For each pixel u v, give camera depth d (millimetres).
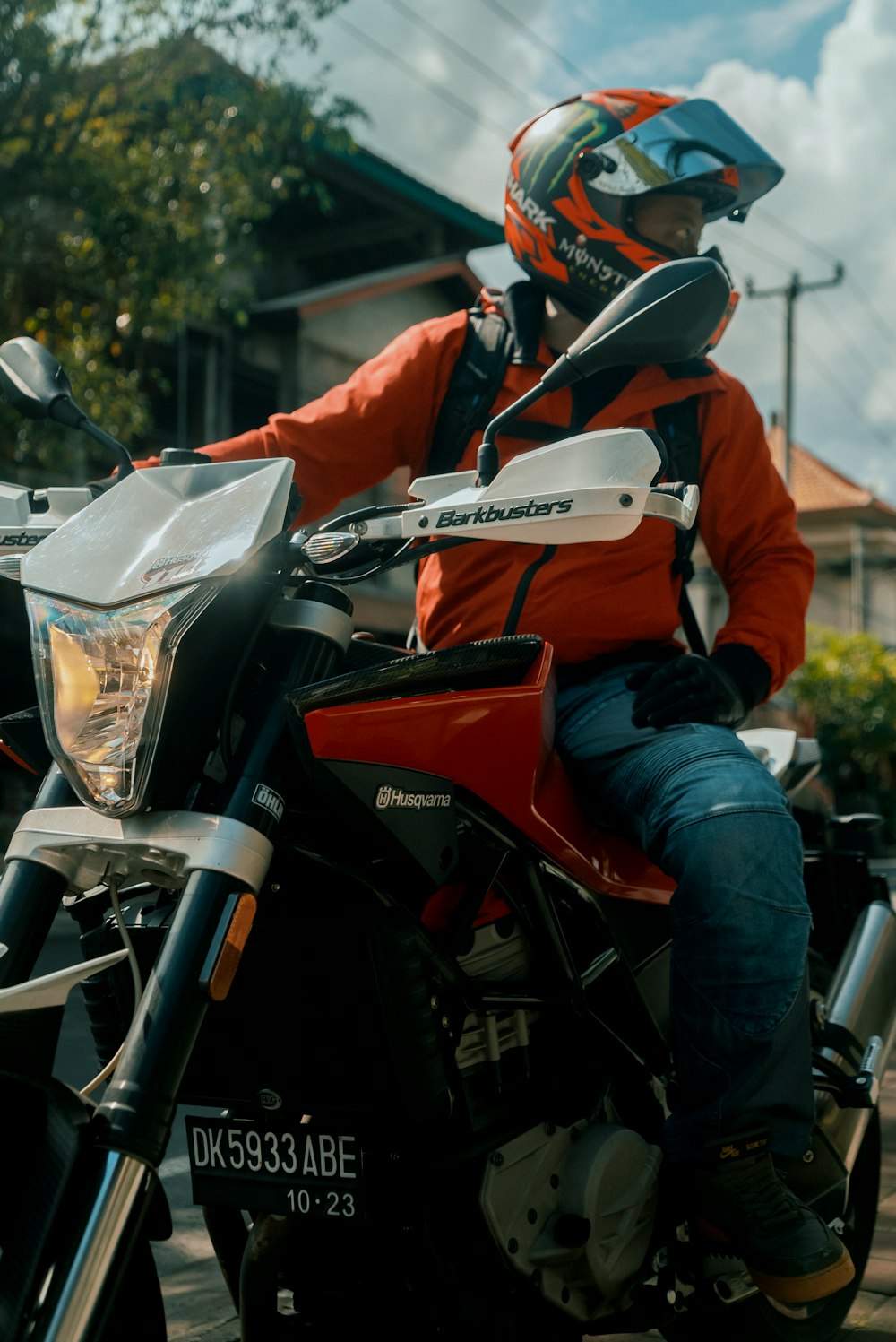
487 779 1571
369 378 2109
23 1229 1128
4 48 8977
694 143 2031
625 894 1824
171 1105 1183
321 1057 1516
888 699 26141
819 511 36438
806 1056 1733
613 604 1952
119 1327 1157
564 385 1491
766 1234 1714
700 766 1713
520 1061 1663
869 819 2723
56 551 1418
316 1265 1663
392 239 19531
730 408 2131
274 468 1419
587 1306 1694
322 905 1486
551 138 2037
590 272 2029
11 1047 1155
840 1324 2168
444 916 1575
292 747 1405
